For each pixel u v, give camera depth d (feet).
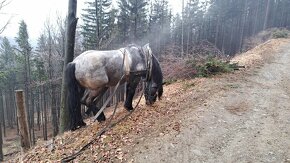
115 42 86.43
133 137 17.31
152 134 17.62
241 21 151.02
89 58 18.21
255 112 21.52
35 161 16.22
